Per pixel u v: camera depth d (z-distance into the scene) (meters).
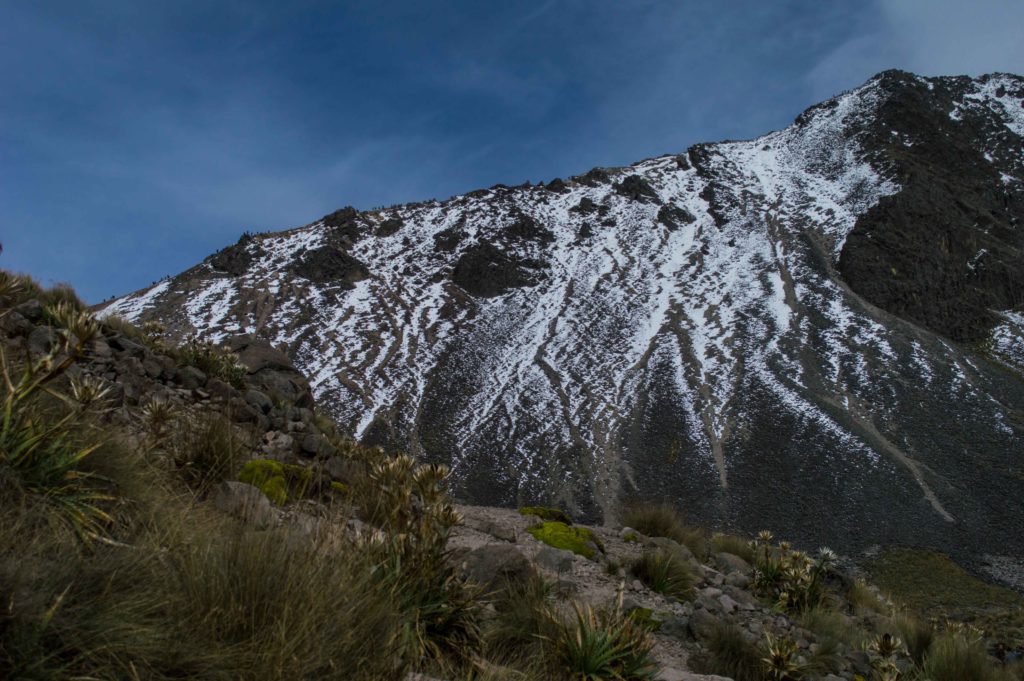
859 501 99.88
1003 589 73.31
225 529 4.20
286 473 6.49
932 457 113.06
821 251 192.00
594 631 5.05
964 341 170.38
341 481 7.82
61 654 2.72
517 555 6.21
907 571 79.19
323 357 157.38
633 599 8.27
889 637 7.81
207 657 2.91
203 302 176.62
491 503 106.25
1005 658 10.41
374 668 3.40
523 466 116.12
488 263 199.25
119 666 2.74
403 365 156.38
